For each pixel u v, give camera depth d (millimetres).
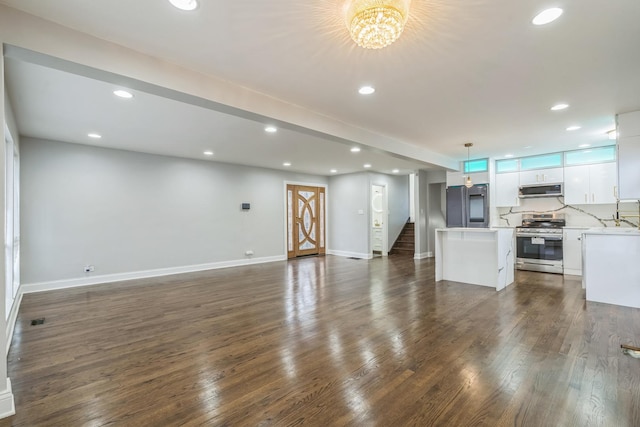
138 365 2408
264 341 2836
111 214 5406
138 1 1724
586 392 1976
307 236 8680
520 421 1711
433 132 4461
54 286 4855
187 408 1868
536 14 1835
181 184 6266
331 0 1718
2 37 1763
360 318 3428
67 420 1768
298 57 2365
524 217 6438
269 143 5027
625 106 3424
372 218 8695
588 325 3137
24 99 3119
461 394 1977
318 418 1766
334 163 7004
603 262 3947
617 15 1844
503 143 5156
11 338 2953
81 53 2031
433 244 8578
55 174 4863
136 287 4984
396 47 2209
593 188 5465
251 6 1765
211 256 6688
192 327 3211
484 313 3553
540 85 2873
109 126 4066
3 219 1812
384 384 2104
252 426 1704
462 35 2059
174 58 2379
